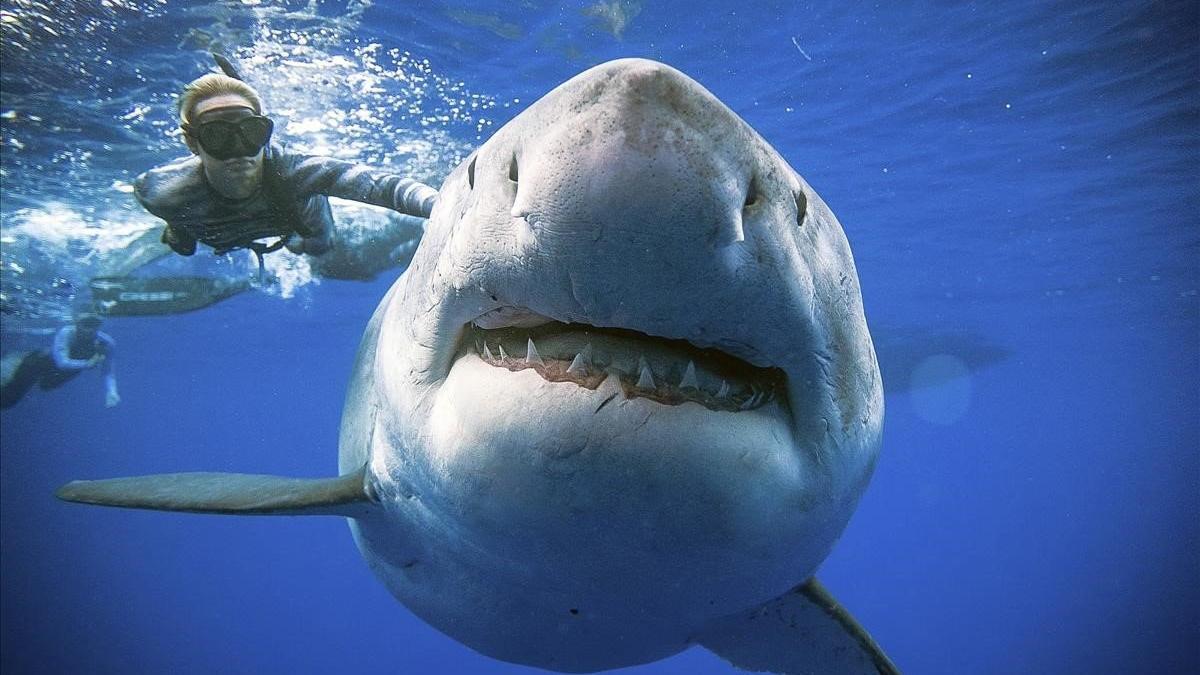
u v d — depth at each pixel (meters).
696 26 9.95
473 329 2.09
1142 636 33.50
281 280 18.66
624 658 3.59
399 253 12.34
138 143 11.66
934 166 14.52
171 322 25.27
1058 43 10.60
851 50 10.70
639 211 1.49
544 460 1.86
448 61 10.10
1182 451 88.75
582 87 1.52
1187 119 12.76
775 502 2.04
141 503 3.16
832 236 2.27
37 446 72.56
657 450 1.83
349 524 4.09
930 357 27.98
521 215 1.56
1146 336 30.50
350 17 9.05
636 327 1.72
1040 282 21.98
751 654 3.96
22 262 16.31
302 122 11.22
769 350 1.86
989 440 77.25
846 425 2.20
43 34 8.88
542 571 2.45
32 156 11.91
